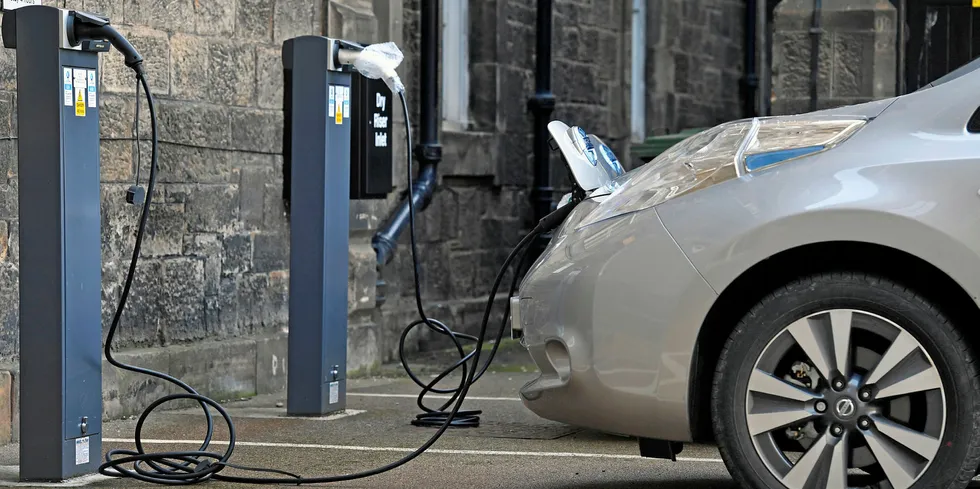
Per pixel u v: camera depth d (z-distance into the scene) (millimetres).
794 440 7305
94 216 8805
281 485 8648
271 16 13922
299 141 11914
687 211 7227
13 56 10711
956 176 6871
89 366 8820
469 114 19266
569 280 7512
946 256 6793
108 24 8648
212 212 13141
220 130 13195
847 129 7262
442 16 18562
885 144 7105
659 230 7246
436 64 17328
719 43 28578
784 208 7000
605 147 9547
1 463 9523
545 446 10156
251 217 13758
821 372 6980
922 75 14406
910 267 7168
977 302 6781
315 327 11883
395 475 8914
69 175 8562
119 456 9820
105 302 11805
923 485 6891
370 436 10742
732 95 29500
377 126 14523
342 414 12070
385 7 16312
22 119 8539
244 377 13453
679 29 26203
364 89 14336
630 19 22984
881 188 6910
